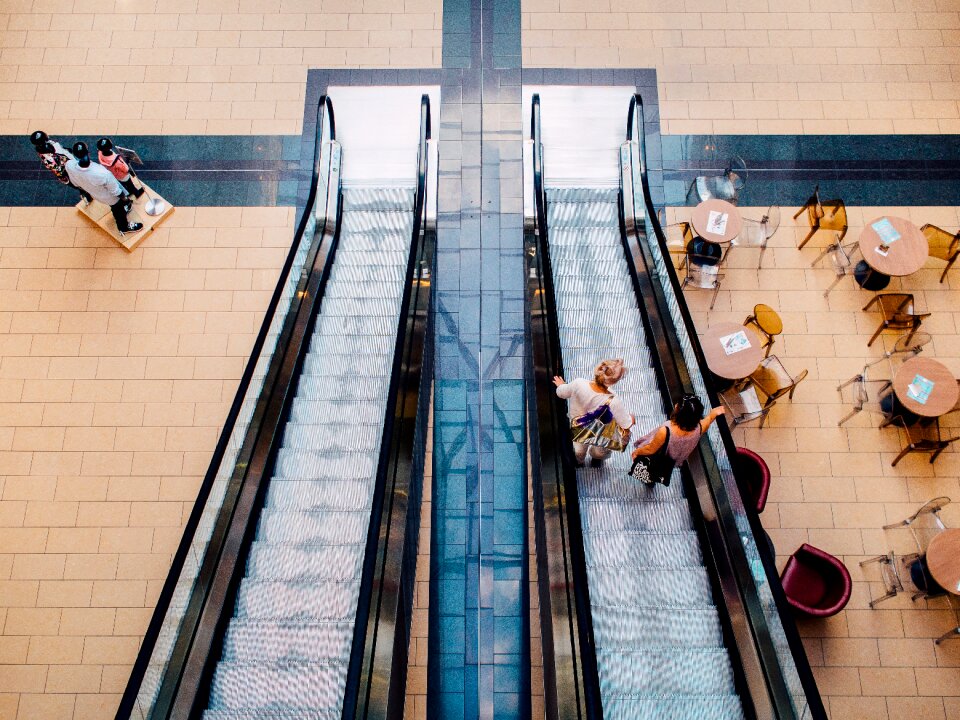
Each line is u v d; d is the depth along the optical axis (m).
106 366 8.49
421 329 6.81
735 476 5.54
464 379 8.39
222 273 8.94
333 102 9.72
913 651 7.13
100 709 7.11
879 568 7.46
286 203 9.31
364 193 9.17
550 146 9.55
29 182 9.31
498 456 8.01
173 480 8.03
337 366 7.50
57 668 7.25
